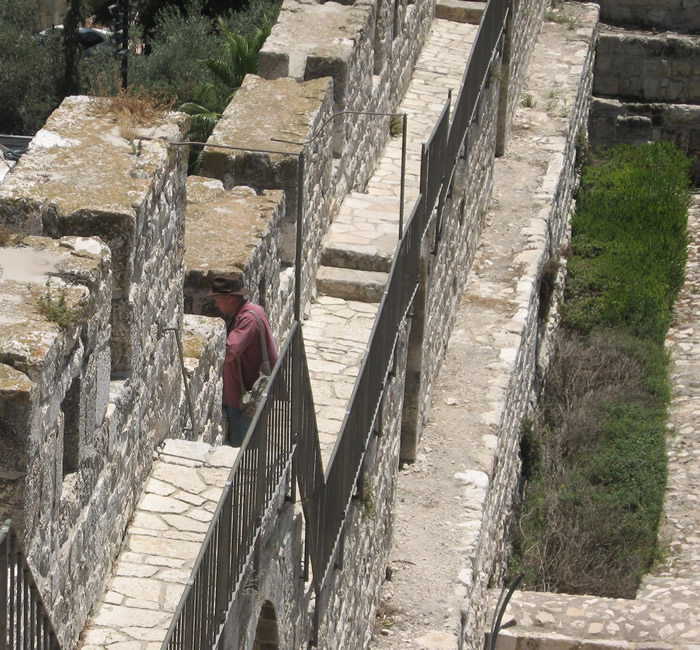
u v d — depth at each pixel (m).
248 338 13.33
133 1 45.88
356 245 18.14
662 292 31.64
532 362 25.69
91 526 9.84
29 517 8.36
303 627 12.65
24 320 8.66
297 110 17.11
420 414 19.66
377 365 14.44
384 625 16.92
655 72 37.94
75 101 11.80
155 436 11.72
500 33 24.67
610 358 28.88
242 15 42.72
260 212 15.36
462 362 22.27
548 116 31.39
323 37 18.64
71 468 9.50
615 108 37.69
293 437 11.07
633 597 22.44
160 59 41.12
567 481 25.36
